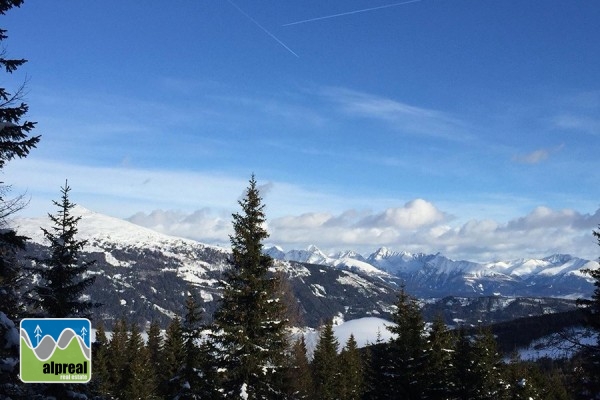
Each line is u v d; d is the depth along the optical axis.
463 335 43.88
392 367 37.81
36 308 20.12
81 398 20.17
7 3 13.37
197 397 33.75
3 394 15.90
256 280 28.92
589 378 27.42
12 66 13.64
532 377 64.38
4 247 14.24
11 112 13.48
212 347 29.52
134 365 56.06
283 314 31.53
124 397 54.78
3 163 13.89
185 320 36.75
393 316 39.88
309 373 59.91
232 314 28.75
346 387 64.62
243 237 29.80
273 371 29.23
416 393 36.09
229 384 28.81
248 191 30.25
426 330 39.62
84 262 22.08
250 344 28.09
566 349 26.83
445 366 39.12
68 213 22.33
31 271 20.11
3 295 16.66
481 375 41.84
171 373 45.44
